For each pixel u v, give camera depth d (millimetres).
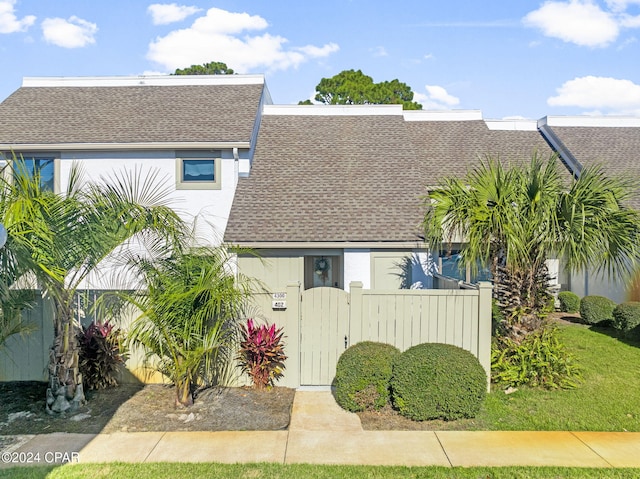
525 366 8773
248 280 9188
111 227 8039
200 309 8102
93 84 17609
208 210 13562
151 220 8438
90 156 13539
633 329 12062
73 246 7688
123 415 8047
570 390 8703
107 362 9172
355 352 8289
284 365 9383
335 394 8953
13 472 6020
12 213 6688
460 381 7605
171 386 9461
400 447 6801
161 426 7609
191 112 15461
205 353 8609
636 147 18016
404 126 17484
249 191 13680
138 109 15680
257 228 12359
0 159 13438
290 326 9312
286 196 13531
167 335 8156
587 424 7492
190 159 13656
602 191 8719
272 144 16094
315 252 12266
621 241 8539
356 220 12648
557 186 9031
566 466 6188
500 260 9453
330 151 15773
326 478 5855
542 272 9406
